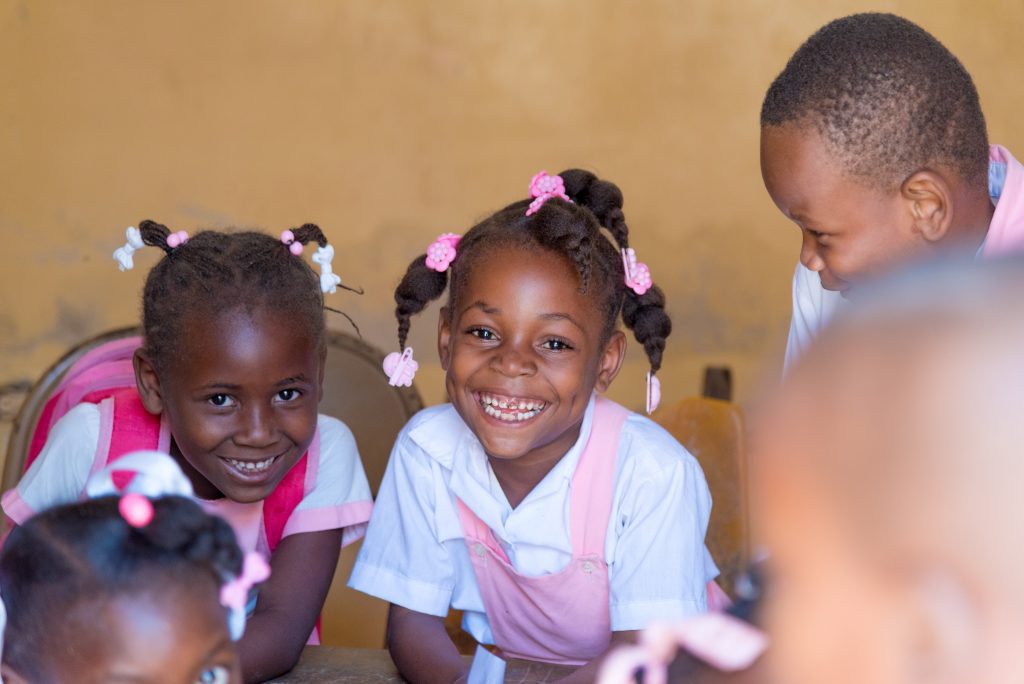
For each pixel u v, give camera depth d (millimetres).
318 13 4781
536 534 1694
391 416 2201
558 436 1674
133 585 931
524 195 4910
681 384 4824
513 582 1754
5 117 4578
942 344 327
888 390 329
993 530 309
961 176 1589
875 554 328
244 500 1719
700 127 4891
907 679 323
